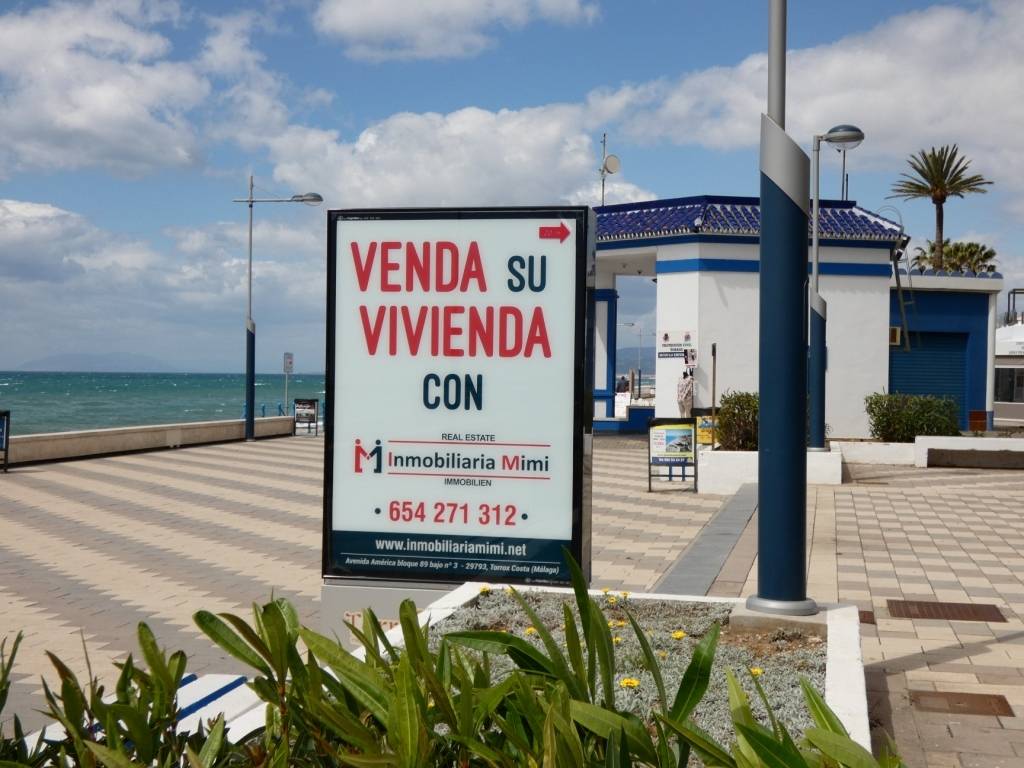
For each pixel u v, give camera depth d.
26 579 9.87
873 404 24.75
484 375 6.77
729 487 17.88
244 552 11.47
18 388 152.50
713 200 28.38
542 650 5.07
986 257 62.38
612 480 19.64
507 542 6.75
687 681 1.99
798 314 6.13
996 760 5.11
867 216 28.31
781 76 6.30
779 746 1.62
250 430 29.98
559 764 1.64
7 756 1.76
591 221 6.68
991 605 8.68
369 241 6.89
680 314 27.12
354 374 6.92
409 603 1.87
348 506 6.93
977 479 20.28
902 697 6.12
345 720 1.68
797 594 6.08
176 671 1.90
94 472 20.33
